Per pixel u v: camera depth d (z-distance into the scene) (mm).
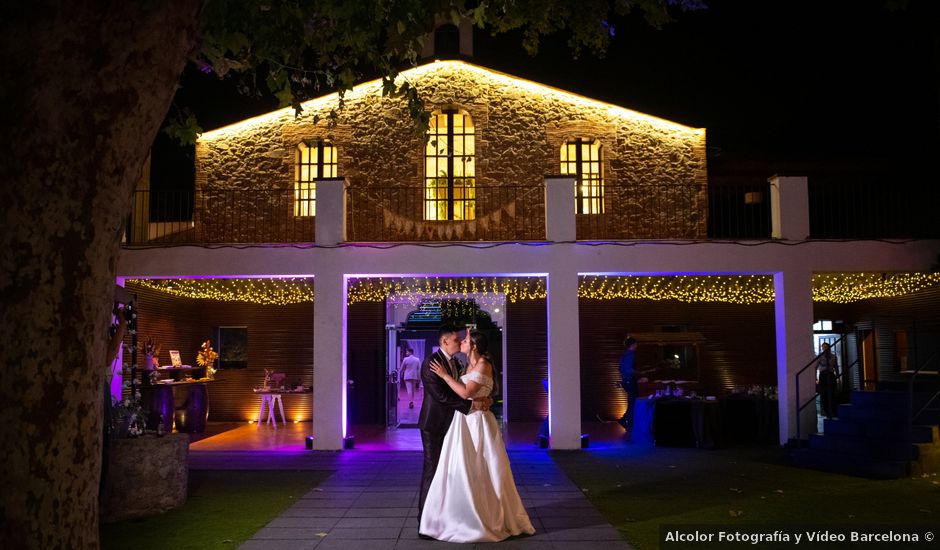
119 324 7598
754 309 16359
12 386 3111
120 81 3299
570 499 8023
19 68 3148
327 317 12133
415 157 14570
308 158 14805
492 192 14523
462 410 6414
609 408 16062
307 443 12109
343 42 7348
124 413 7910
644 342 15375
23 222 3148
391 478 9477
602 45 8727
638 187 14266
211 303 16562
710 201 16250
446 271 12070
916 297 14641
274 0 6781
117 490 7207
